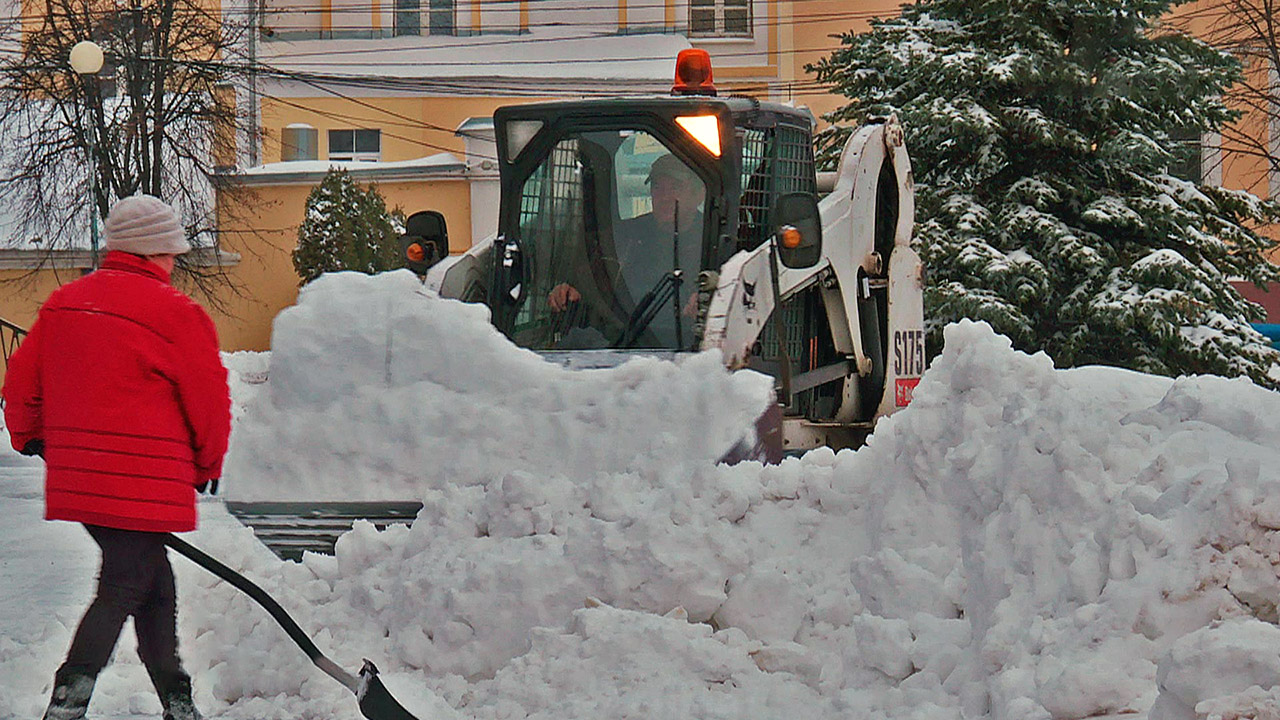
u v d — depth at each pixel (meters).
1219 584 11.66
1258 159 83.62
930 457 15.91
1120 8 62.09
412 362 21.08
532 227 24.89
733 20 118.25
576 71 112.00
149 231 13.38
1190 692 10.11
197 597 17.22
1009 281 59.66
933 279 60.03
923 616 14.12
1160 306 58.72
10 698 15.17
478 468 20.30
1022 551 13.45
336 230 88.62
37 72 92.94
